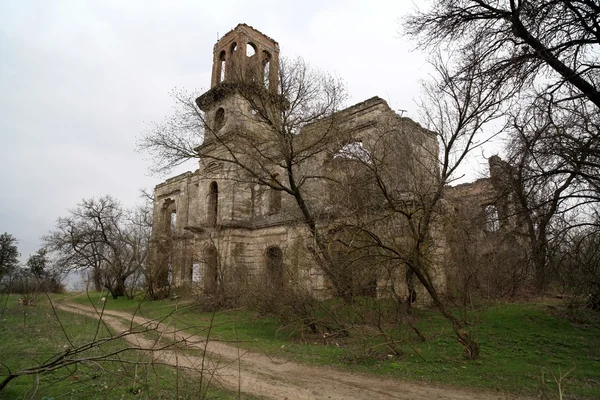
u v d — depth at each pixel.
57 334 13.03
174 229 37.84
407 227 12.36
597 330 13.26
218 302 19.77
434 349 11.36
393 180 13.12
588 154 9.20
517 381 8.55
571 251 10.07
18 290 18.77
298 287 14.45
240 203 28.16
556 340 12.16
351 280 12.68
